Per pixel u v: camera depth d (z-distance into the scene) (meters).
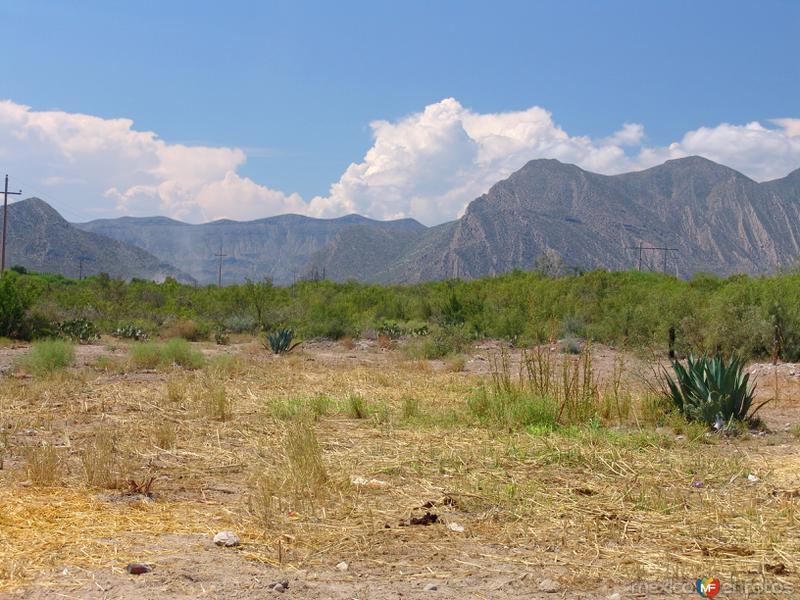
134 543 5.62
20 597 4.57
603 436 9.95
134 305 37.84
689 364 12.01
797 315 20.89
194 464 8.51
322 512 6.59
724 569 5.42
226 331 32.56
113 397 13.49
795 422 12.17
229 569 5.17
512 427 10.79
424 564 5.45
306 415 11.47
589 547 5.85
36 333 27.75
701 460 8.82
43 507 6.43
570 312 31.12
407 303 40.00
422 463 8.56
